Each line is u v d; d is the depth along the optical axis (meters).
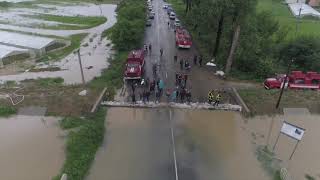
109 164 25.17
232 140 28.61
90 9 100.69
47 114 31.86
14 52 53.16
